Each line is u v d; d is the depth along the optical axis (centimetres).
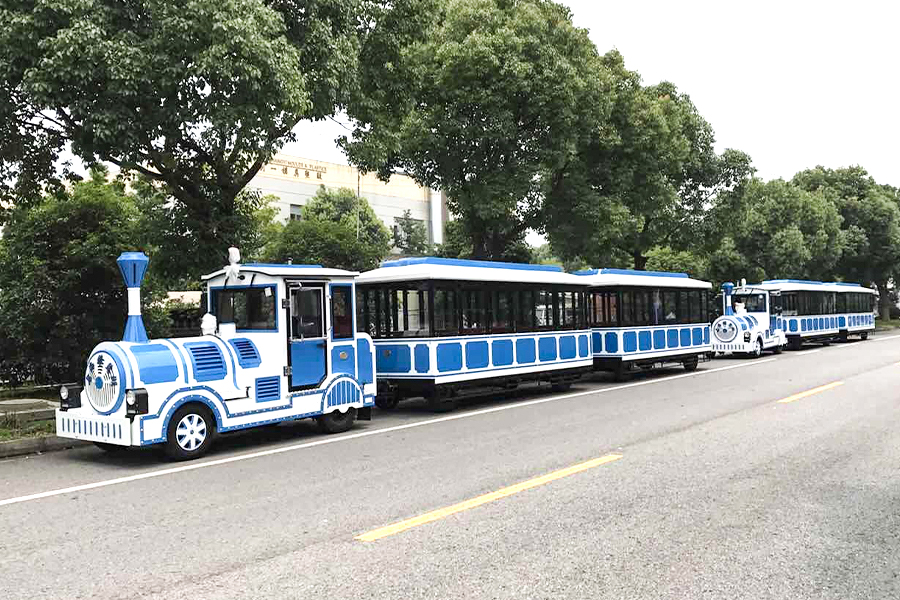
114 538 567
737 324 2573
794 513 603
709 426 1054
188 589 454
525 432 1040
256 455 914
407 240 5150
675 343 2036
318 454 909
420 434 1052
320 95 1173
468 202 1923
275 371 1005
